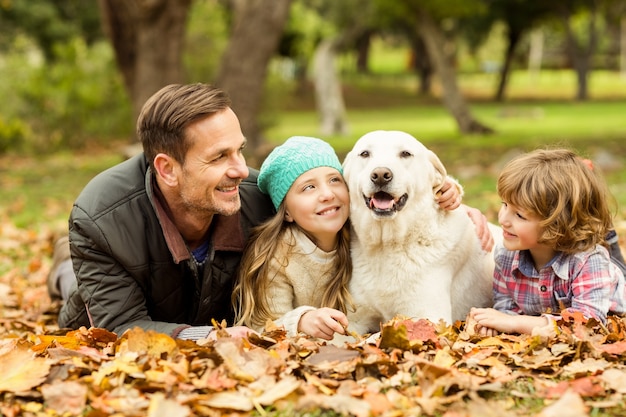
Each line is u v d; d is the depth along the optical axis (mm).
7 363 2738
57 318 4367
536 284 3336
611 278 3260
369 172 3082
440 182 3322
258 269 3340
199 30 20922
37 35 28156
